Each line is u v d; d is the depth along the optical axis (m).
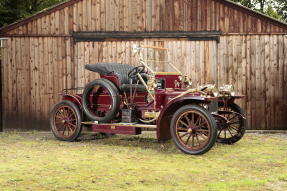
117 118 7.06
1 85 9.06
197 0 8.73
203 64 8.77
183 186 4.07
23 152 6.09
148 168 4.94
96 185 4.10
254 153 6.04
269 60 8.71
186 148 5.95
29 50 8.87
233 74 8.74
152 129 8.88
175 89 6.66
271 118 8.73
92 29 8.84
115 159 5.53
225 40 8.74
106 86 6.74
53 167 4.97
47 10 8.78
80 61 8.87
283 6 16.47
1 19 12.24
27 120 8.89
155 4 8.79
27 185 4.11
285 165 5.14
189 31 8.75
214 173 4.68
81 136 7.96
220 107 6.95
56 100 8.89
